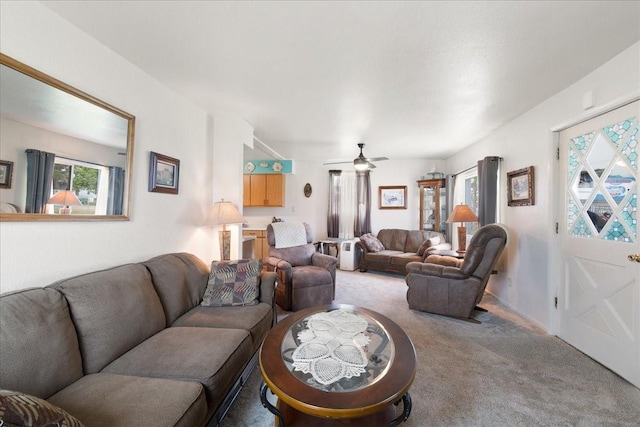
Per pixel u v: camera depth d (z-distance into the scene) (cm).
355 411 100
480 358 214
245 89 246
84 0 141
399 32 165
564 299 246
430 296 305
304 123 340
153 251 228
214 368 133
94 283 147
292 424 125
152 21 157
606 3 141
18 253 137
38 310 117
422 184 549
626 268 191
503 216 345
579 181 232
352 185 600
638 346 181
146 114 218
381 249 544
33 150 141
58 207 153
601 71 204
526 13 148
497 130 361
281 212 602
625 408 160
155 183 225
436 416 153
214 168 321
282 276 321
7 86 131
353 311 193
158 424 98
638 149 183
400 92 249
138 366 134
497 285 363
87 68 169
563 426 146
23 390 103
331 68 208
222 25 160
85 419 98
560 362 209
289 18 154
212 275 236
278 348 141
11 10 131
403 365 126
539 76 219
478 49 182
